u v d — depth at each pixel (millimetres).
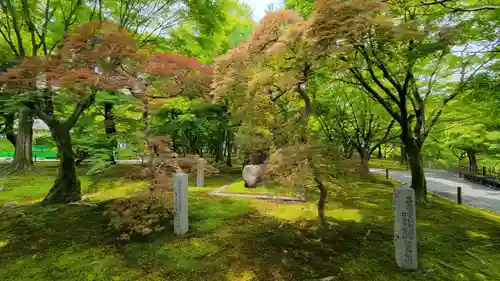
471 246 4418
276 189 4727
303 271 3607
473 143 13422
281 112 5719
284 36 4414
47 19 6328
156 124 12211
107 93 7062
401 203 3664
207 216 5973
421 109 7828
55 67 4730
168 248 4352
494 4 5516
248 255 4055
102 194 7730
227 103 8195
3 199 7621
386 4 4266
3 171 13344
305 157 4223
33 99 5719
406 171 17891
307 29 4246
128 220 4926
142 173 5629
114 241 4629
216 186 9836
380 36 4168
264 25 5215
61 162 7070
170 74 5664
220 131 13664
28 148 14172
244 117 5355
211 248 4324
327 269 3656
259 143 5348
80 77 4516
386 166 20656
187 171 6105
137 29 7246
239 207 6691
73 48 4844
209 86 6684
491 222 5762
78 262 3883
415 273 3543
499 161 14664
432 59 7422
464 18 5875
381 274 3527
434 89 8078
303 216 5902
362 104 11766
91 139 7477
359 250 4223
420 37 4062
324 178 4480
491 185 12070
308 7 7043
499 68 5961
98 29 4836
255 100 5012
